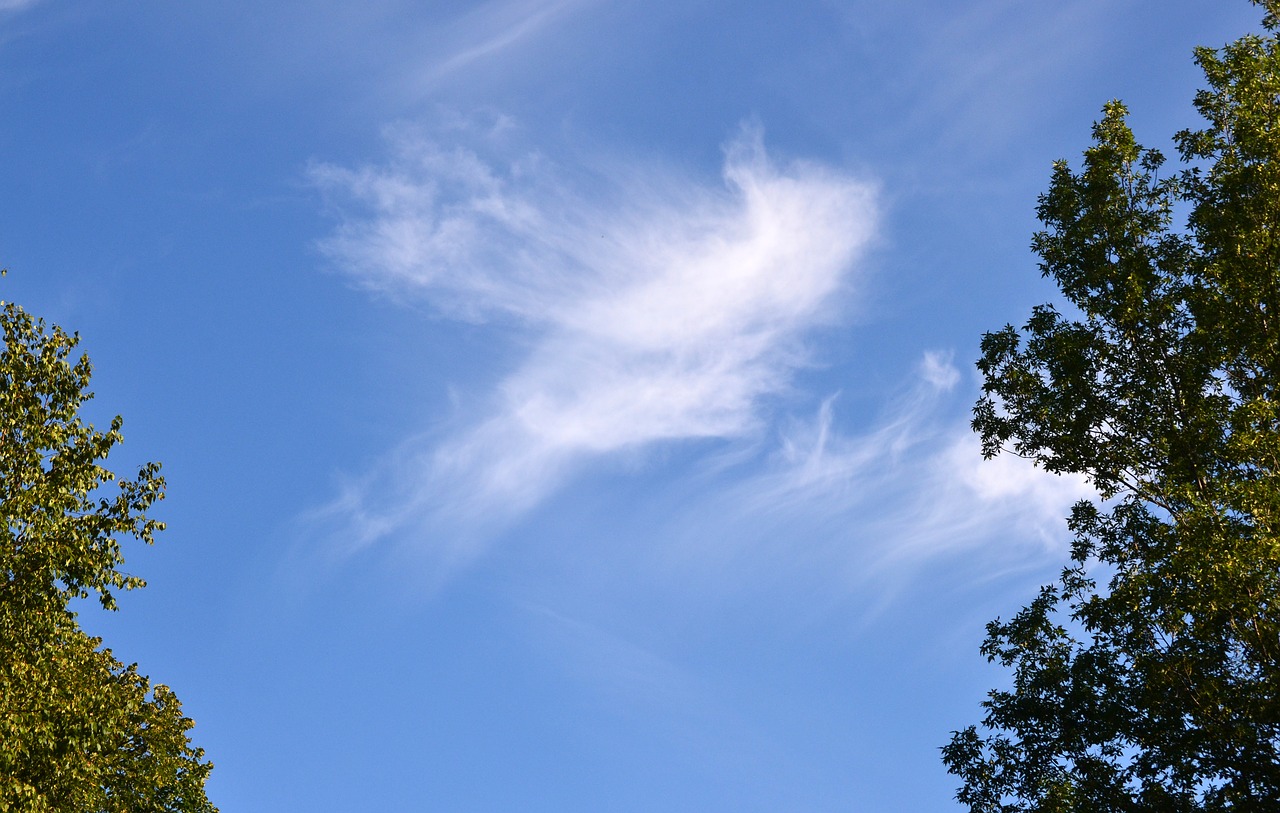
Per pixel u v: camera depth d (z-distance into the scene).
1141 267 26.58
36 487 22.28
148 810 32.53
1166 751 23.30
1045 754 24.77
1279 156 25.58
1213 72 27.14
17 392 22.75
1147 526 25.16
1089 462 26.67
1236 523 22.58
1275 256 25.14
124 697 29.80
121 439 23.52
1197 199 26.80
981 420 28.28
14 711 22.09
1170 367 26.16
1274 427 24.23
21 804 22.05
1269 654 22.58
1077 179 28.28
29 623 22.14
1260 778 22.42
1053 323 27.72
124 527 23.06
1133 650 24.17
